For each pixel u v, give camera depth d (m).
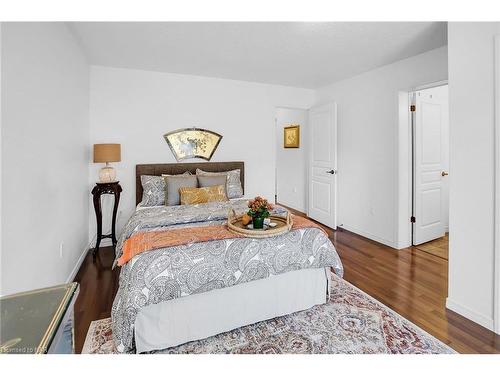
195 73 3.96
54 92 2.17
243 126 4.44
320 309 2.18
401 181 3.52
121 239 2.53
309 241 2.15
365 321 2.00
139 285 1.62
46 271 1.96
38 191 1.82
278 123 6.46
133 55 3.23
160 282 1.66
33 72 1.76
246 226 2.25
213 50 3.09
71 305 0.90
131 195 3.82
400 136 3.48
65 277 2.46
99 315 2.11
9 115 1.44
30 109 1.71
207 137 4.19
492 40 1.80
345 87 4.30
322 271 2.24
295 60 3.42
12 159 1.47
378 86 3.75
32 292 0.96
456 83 2.03
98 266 3.03
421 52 3.15
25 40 1.65
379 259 3.22
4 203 1.37
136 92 3.77
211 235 2.01
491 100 1.82
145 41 2.83
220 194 3.46
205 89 4.16
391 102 3.56
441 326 1.94
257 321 2.00
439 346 1.72
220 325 1.88
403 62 3.40
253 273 1.91
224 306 1.88
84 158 3.29
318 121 4.66
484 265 1.92
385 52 3.16
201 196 3.34
